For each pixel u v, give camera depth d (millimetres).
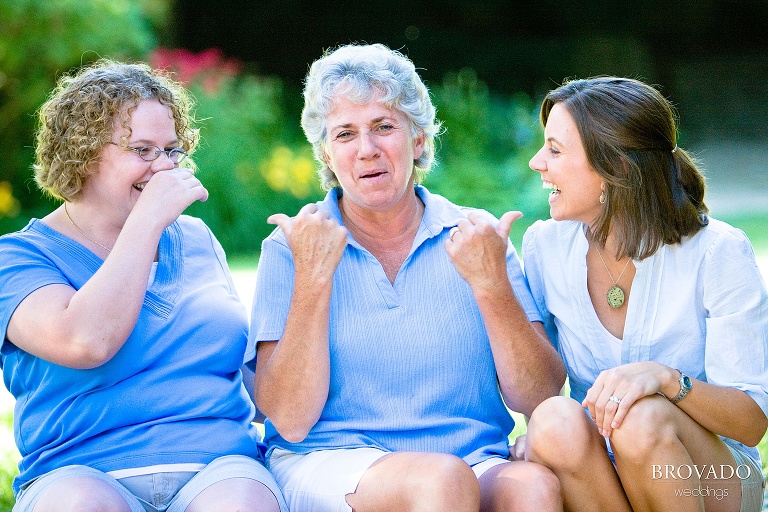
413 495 4840
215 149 19266
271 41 29562
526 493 4910
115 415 5234
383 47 5805
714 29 35688
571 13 33500
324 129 5758
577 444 5051
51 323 4953
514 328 5410
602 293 5848
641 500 5133
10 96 19500
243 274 15391
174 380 5355
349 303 5586
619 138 5523
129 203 5434
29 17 18766
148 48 20578
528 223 19812
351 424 5531
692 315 5656
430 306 5594
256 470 5254
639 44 32562
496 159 22094
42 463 5227
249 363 5812
